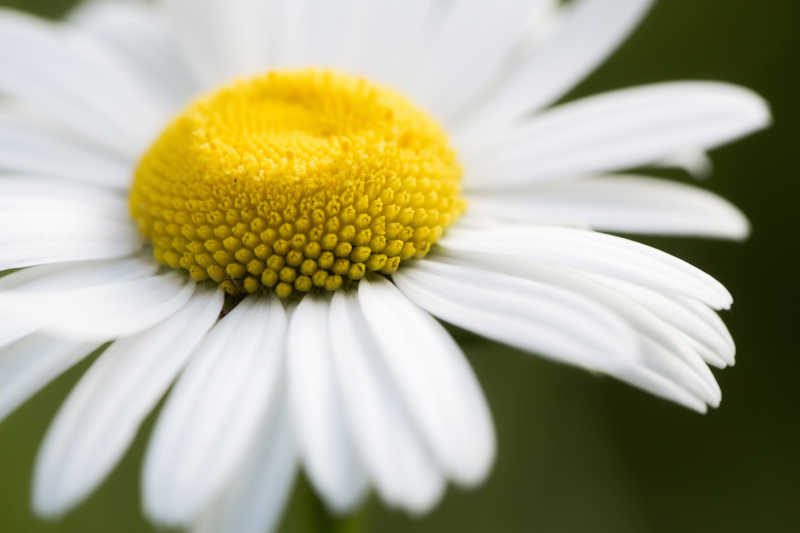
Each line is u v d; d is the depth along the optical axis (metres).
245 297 0.09
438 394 0.09
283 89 0.10
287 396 0.09
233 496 0.08
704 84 0.10
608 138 0.10
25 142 0.10
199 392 0.09
